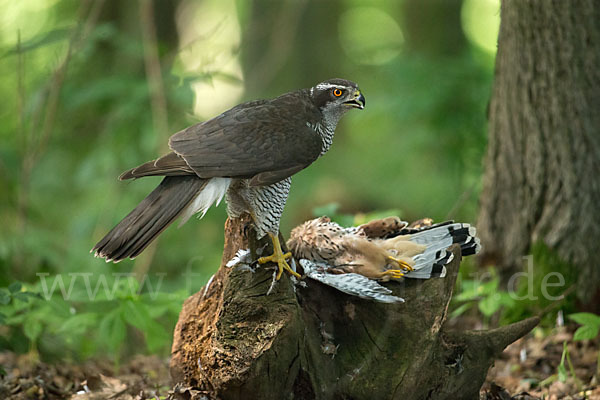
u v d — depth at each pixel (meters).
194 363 7.33
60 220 16.86
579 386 8.89
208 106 23.23
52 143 16.70
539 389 9.16
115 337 9.19
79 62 15.16
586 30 10.23
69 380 9.67
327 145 8.18
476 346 7.34
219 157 7.07
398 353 7.05
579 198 10.61
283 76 24.50
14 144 17.20
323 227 7.36
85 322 9.62
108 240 6.63
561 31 10.31
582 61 10.31
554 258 10.78
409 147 18.55
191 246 16.42
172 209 6.85
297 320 6.57
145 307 9.34
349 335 7.17
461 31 24.28
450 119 16.45
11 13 21.83
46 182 16.31
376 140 23.91
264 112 7.63
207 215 16.23
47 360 10.90
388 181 21.44
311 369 6.80
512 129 11.07
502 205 11.36
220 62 16.33
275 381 6.48
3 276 11.84
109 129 14.62
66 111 15.71
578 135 10.51
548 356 10.04
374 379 6.94
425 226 8.00
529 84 10.72
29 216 15.81
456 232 7.77
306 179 20.47
